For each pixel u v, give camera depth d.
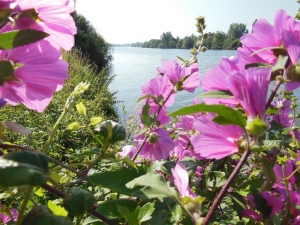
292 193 0.92
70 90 5.86
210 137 0.68
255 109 0.60
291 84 0.73
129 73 19.80
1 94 0.56
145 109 1.23
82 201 0.52
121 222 0.92
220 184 1.13
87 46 19.19
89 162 0.80
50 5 0.51
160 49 83.44
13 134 2.54
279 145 1.51
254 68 0.60
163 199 0.88
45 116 3.84
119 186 0.92
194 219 0.67
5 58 0.51
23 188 0.66
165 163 1.20
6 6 0.45
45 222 0.46
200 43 1.92
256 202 0.94
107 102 6.93
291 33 0.73
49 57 0.53
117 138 0.70
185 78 1.42
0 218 0.76
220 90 0.76
